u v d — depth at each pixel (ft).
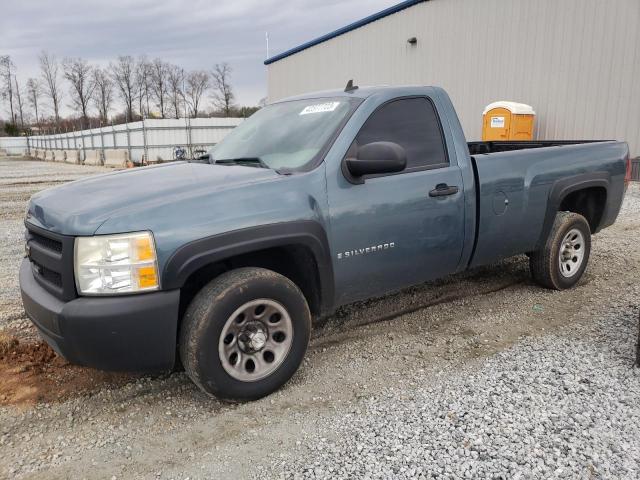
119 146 104.94
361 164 10.78
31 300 9.87
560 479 7.82
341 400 10.34
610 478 7.82
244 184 10.19
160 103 254.88
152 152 96.02
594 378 10.76
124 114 253.44
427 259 12.73
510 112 42.45
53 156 128.98
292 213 10.28
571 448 8.50
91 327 8.82
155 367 9.54
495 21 48.42
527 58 46.01
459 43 52.42
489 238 13.87
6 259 21.97
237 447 8.93
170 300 9.18
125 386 11.12
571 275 16.52
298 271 11.39
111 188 10.62
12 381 11.34
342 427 9.37
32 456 8.84
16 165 105.91
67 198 10.34
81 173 75.46
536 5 44.68
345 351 12.57
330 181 10.94
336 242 11.02
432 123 12.98
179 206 9.43
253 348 10.10
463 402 10.00
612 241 23.20
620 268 18.90
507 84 48.03
